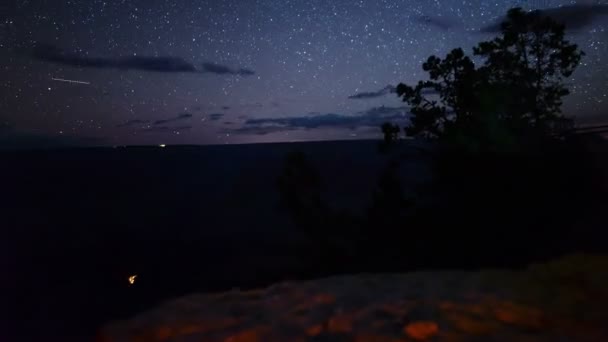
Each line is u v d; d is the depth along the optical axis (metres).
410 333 3.37
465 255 10.02
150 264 20.52
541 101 11.96
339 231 12.27
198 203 36.72
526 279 4.41
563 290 4.04
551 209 9.91
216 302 4.27
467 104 11.56
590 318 3.49
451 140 11.30
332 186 35.97
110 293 16.45
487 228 10.20
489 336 3.30
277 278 12.22
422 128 12.32
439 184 11.72
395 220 11.74
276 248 20.14
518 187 10.31
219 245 23.08
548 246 9.02
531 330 3.39
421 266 10.34
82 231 27.72
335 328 3.55
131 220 30.88
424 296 4.09
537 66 12.23
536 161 10.52
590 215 9.37
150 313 4.09
